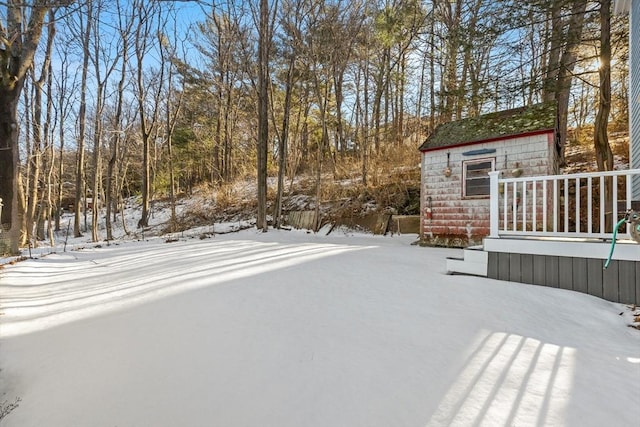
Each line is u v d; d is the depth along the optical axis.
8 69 8.76
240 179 20.00
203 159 22.61
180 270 5.56
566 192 4.31
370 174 13.92
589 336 2.93
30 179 15.45
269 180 18.75
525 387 2.11
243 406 1.92
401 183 12.52
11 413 1.94
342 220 12.46
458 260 4.94
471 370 2.30
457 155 8.88
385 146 16.11
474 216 8.57
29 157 14.55
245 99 21.03
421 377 2.20
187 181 24.84
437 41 14.86
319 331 2.91
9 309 3.68
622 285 3.78
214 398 1.99
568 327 3.10
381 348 2.60
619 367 2.39
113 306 3.73
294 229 13.02
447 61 13.28
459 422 1.78
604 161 7.29
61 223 24.17
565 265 4.15
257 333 2.87
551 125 7.45
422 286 4.29
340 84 16.70
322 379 2.17
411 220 11.10
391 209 11.85
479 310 3.44
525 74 9.55
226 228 13.64
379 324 3.08
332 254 6.86
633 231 3.76
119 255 7.94
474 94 9.34
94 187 15.45
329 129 20.02
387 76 16.25
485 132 8.51
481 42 9.06
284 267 5.53
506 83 8.98
